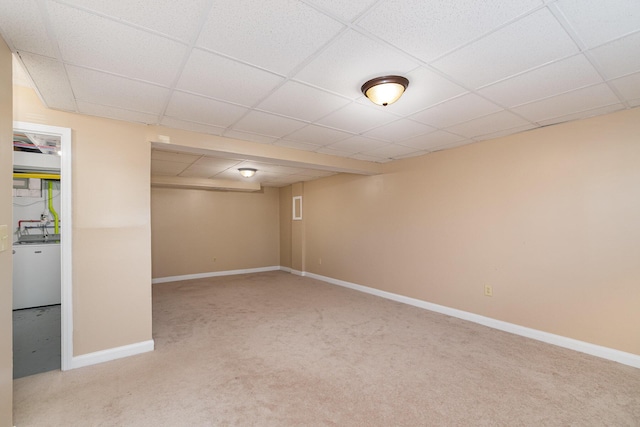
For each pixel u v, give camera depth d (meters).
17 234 4.62
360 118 2.79
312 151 4.11
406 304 4.48
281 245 7.89
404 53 1.73
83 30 1.48
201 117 2.74
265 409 1.98
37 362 2.64
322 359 2.70
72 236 2.53
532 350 2.86
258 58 1.77
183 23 1.44
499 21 1.45
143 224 2.85
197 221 6.76
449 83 2.10
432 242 4.16
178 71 1.91
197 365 2.58
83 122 2.60
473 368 2.52
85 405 2.01
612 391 2.17
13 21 1.39
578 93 2.27
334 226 5.99
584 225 2.82
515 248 3.30
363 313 4.04
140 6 1.32
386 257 4.86
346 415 1.92
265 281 6.29
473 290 3.68
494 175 3.48
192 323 3.67
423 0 1.30
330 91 2.22
